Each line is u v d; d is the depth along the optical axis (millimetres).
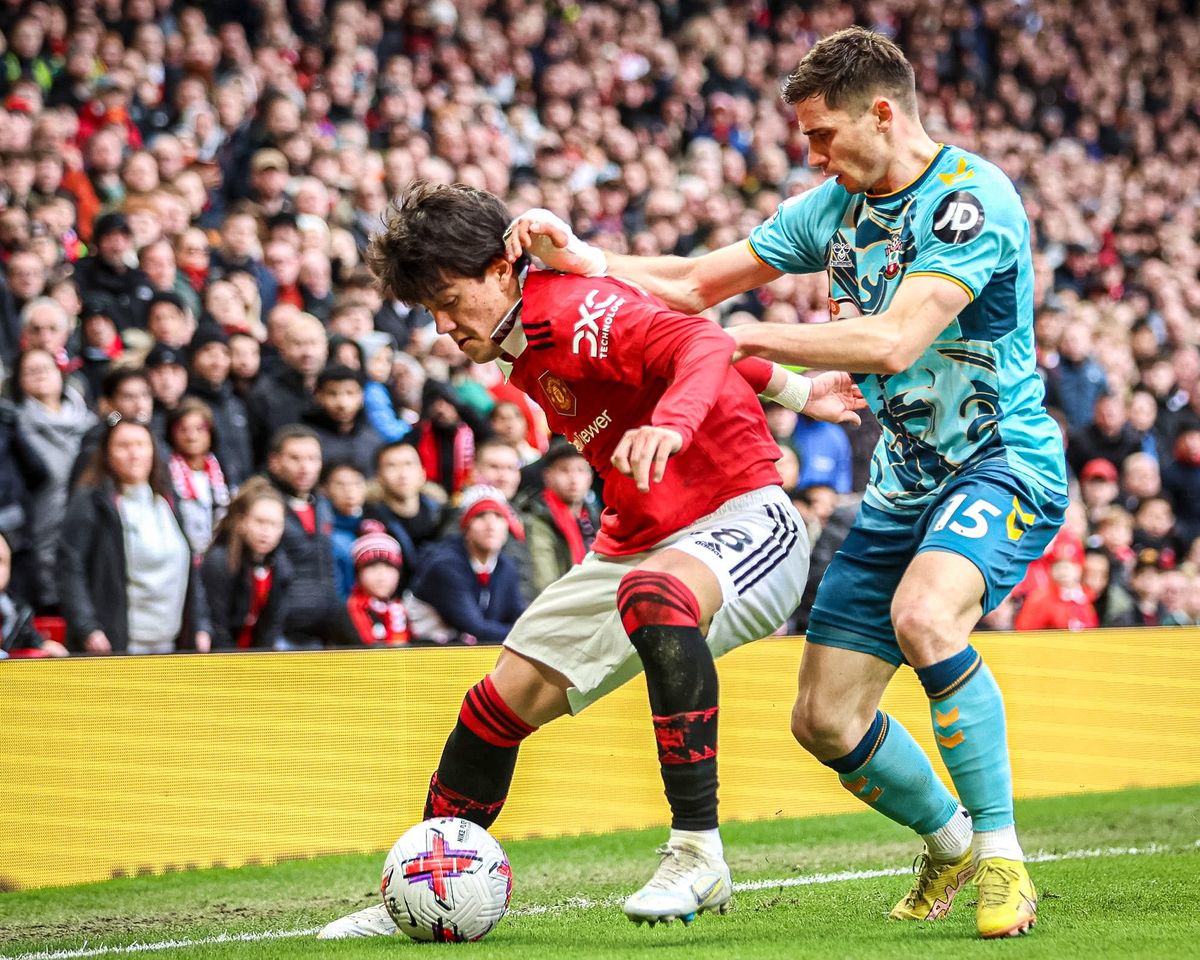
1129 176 49406
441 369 26672
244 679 18516
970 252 10992
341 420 23609
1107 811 22719
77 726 17219
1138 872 15617
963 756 11016
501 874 11320
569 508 23188
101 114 29562
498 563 22125
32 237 24891
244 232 27250
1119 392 33000
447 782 11891
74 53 29906
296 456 21469
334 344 24531
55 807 16969
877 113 11438
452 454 24375
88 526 20078
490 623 21859
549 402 11195
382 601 21766
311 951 11016
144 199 26484
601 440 11188
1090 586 29203
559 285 10789
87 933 13586
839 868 17031
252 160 30938
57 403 22125
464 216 10711
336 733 19156
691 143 40531
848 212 12180
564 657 11484
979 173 11359
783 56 45125
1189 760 27078
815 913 13188
